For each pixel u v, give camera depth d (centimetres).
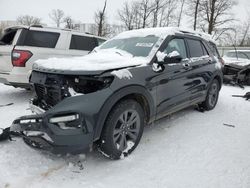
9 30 604
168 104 392
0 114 491
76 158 322
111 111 302
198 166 314
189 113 526
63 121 272
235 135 417
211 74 517
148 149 355
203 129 438
